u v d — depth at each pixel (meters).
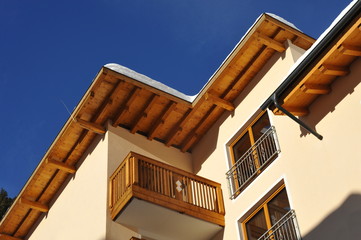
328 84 12.62
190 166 16.84
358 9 11.17
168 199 13.87
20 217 18.62
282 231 12.67
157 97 15.74
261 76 15.45
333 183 11.77
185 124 16.67
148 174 14.08
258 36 14.58
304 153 12.83
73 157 17.02
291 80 12.29
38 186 17.72
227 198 14.84
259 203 13.70
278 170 13.40
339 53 11.80
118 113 16.09
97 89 15.35
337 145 12.02
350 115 11.95
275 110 12.70
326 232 11.45
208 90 15.78
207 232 14.53
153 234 14.37
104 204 14.38
